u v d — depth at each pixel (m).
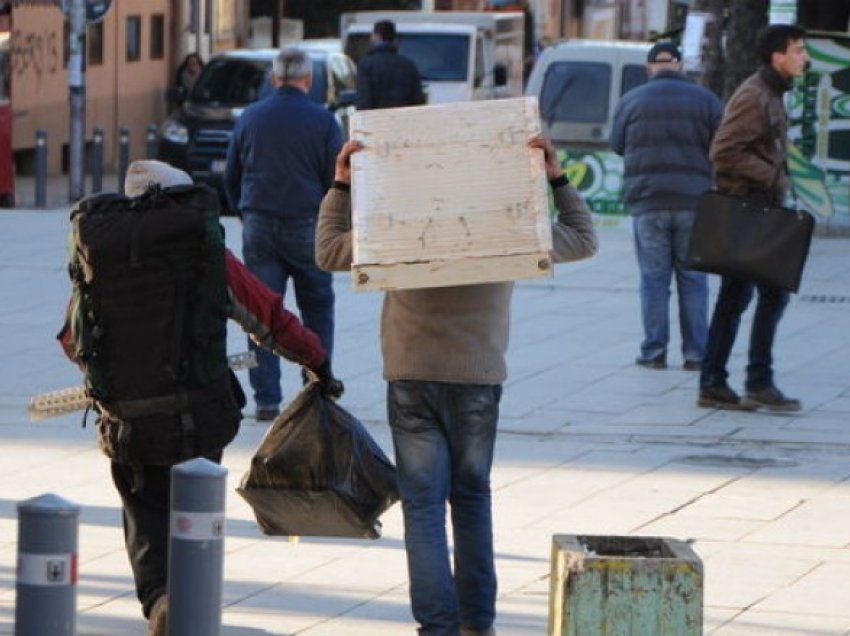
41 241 34.38
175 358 11.53
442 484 11.95
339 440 12.26
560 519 15.93
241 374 22.86
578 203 11.99
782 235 19.61
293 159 19.48
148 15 63.72
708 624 13.05
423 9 78.56
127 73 62.22
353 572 14.38
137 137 63.34
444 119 11.36
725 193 19.77
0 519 15.88
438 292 11.80
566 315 26.72
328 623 13.01
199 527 9.72
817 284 29.64
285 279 19.89
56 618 8.70
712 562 14.64
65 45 56.66
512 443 18.92
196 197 11.66
